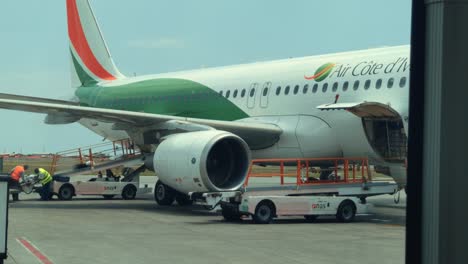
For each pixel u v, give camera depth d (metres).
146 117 21.36
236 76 24.70
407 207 5.04
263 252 12.22
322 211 17.88
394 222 18.12
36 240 13.76
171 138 20.38
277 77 22.84
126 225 16.86
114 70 32.38
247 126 21.50
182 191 20.02
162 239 14.03
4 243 9.50
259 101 23.22
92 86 32.75
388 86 19.12
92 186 26.77
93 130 32.16
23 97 26.19
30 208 22.16
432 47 4.90
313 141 21.09
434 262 4.88
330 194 19.45
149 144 22.42
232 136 19.27
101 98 30.95
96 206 23.33
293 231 15.73
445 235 4.86
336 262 11.15
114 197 28.69
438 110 4.86
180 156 19.42
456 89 4.86
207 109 25.45
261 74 23.61
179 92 26.77
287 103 22.12
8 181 9.55
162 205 23.88
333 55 21.81
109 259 11.30
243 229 16.12
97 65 32.97
